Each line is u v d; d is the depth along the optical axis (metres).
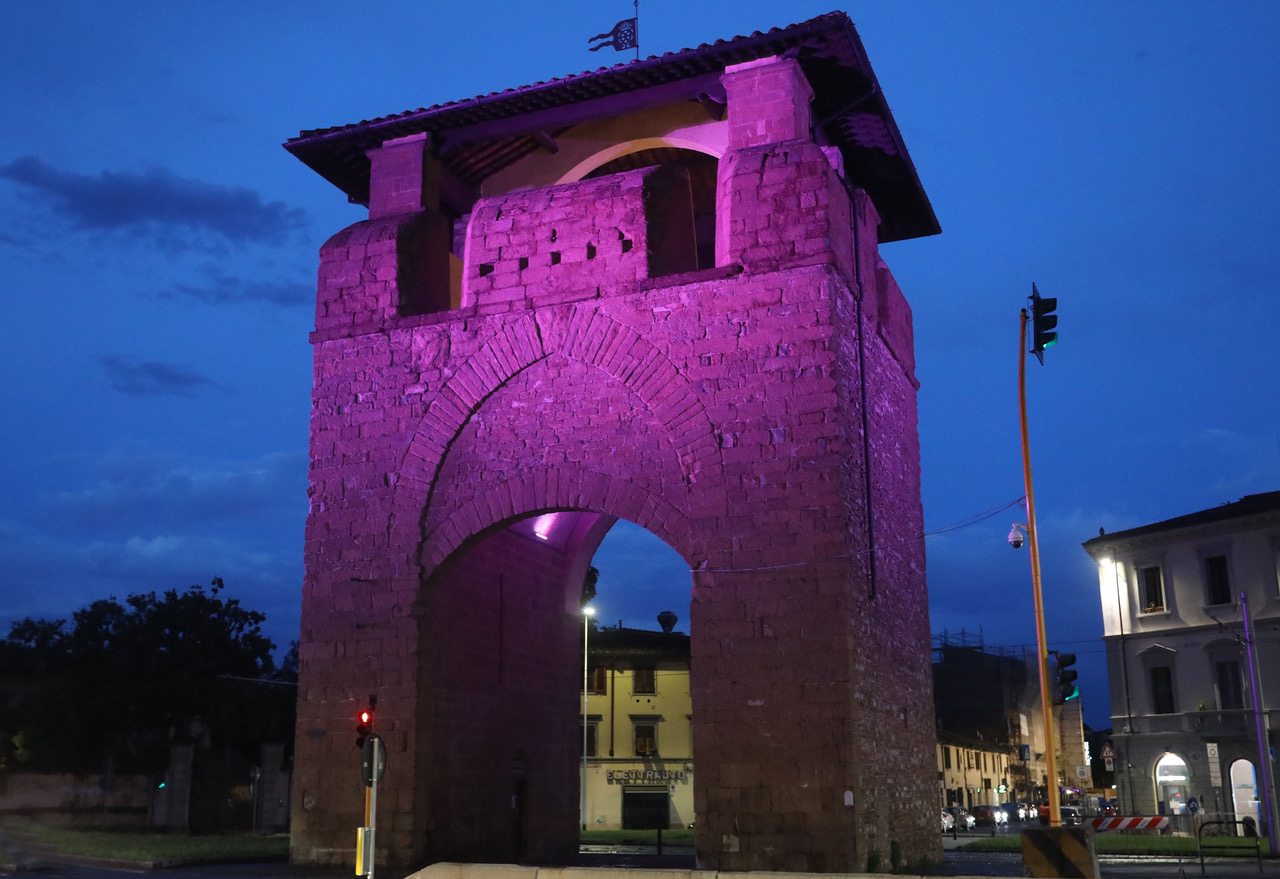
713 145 26.91
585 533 31.03
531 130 26.84
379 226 26.66
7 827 30.81
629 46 27.27
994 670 86.56
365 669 24.14
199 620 44.22
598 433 23.64
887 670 23.67
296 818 23.88
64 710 41.56
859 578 22.39
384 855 23.03
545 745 29.09
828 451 21.91
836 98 26.39
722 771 21.20
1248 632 37.88
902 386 28.08
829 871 20.19
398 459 24.98
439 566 24.25
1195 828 41.09
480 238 25.44
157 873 22.39
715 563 22.12
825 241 22.78
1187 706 46.50
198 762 43.66
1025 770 88.31
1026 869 13.80
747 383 22.67
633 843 40.44
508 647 27.73
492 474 24.30
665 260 24.83
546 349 24.28
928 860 25.28
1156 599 48.41
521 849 27.52
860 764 20.94
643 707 53.09
